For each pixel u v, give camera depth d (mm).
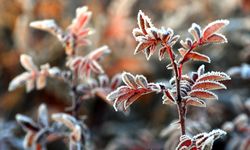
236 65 1142
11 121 1077
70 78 647
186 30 1255
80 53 1056
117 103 449
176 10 1343
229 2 1286
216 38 436
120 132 1042
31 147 647
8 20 1229
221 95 991
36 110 1077
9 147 889
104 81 655
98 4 1218
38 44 1184
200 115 839
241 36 1166
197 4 1307
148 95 1123
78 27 614
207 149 419
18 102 1101
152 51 429
